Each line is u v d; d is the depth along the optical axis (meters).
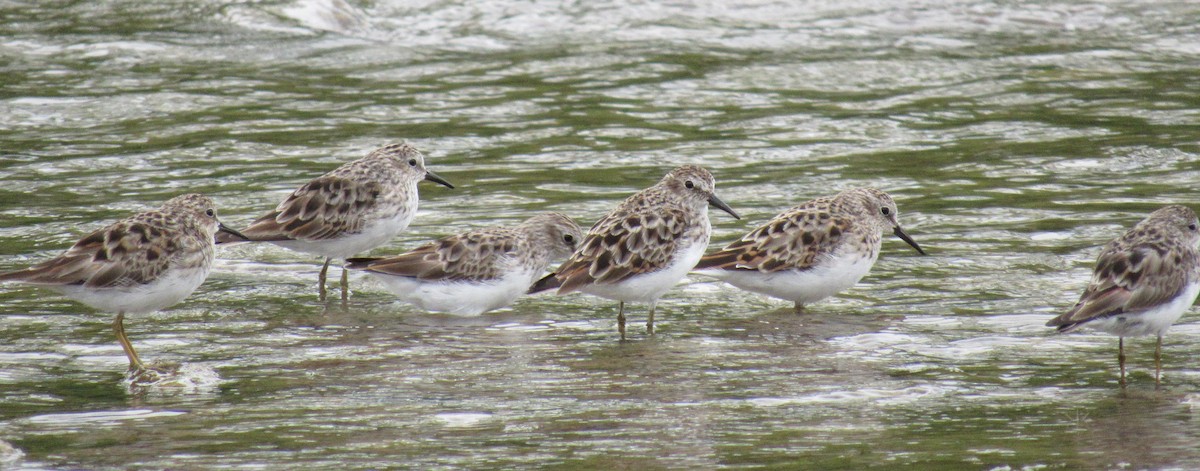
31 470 10.00
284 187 20.55
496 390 12.17
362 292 15.91
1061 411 11.48
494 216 18.88
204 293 15.61
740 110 25.41
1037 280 15.89
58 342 13.67
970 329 14.13
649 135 23.77
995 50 29.64
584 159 22.23
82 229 18.12
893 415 11.39
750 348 13.58
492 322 14.71
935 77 27.73
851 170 21.45
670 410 11.55
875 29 30.94
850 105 25.73
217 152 22.58
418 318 14.84
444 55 29.19
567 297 15.85
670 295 15.82
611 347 13.67
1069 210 18.97
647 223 14.38
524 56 29.08
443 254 14.79
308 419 11.29
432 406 11.69
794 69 28.12
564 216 15.82
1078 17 31.89
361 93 26.44
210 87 26.67
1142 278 12.09
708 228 15.15
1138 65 28.61
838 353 13.35
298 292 15.80
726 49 29.55
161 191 20.25
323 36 30.11
